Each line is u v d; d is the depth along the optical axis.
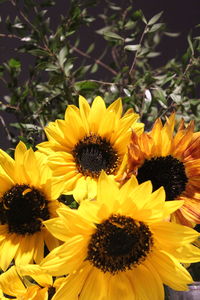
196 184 0.75
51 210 0.74
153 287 0.70
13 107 1.18
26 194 0.74
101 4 1.95
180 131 0.75
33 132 1.03
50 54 1.13
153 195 0.67
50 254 0.68
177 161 0.75
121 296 0.70
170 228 0.69
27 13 1.23
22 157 0.74
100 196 0.67
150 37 1.38
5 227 0.74
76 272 0.70
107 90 1.20
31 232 0.74
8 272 0.75
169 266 0.70
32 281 0.78
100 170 0.75
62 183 0.73
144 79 1.11
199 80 1.13
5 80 1.30
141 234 0.70
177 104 1.09
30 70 1.19
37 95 1.15
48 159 0.75
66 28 1.22
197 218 0.72
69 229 0.67
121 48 1.25
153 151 0.74
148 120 1.11
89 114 0.77
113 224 0.69
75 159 0.76
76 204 0.80
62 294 0.69
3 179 0.75
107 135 0.77
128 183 0.67
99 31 1.38
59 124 0.76
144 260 0.70
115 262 0.70
